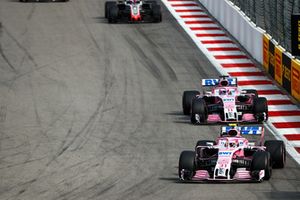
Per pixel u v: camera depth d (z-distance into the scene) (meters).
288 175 70.44
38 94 97.81
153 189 68.12
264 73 105.06
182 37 121.81
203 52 114.69
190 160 68.38
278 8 102.62
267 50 105.06
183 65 108.94
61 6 141.50
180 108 92.19
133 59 111.56
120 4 132.50
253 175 67.62
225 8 124.56
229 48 115.88
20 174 73.06
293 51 80.44
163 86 100.44
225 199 64.62
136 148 79.44
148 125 86.38
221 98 87.06
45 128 85.94
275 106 92.94
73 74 105.50
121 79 103.19
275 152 71.44
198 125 86.00
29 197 67.31
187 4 138.88
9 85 101.44
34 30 126.69
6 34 124.69
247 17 116.00
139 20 129.75
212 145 70.94
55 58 112.56
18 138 83.06
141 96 96.56
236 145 70.56
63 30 126.62
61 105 93.56
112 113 90.50
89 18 133.62
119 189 68.56
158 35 123.06
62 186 69.75
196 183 68.88
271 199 64.50
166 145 80.12
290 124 86.81
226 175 68.00
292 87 95.75
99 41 120.44
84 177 71.88
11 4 143.12
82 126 86.31
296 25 79.94
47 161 76.31
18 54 114.69
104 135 83.38
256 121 86.31
